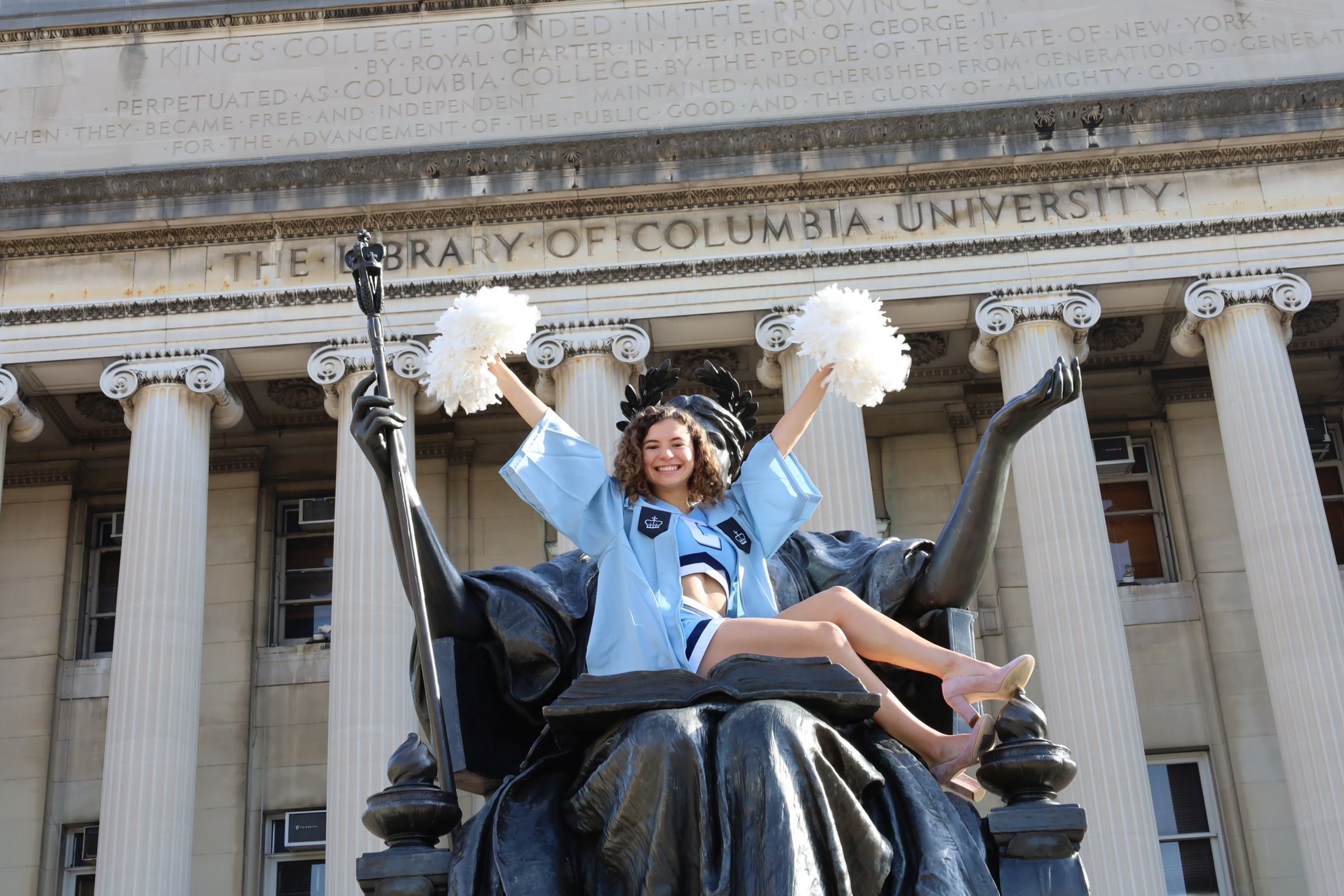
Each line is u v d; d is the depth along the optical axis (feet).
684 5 98.07
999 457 15.90
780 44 96.94
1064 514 82.64
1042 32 96.17
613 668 15.72
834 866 13.20
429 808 14.96
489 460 103.24
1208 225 89.30
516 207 90.74
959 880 13.66
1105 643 79.97
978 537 16.08
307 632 101.96
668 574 16.16
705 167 90.48
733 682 14.26
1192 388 102.17
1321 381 103.30
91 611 102.53
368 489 85.30
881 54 96.32
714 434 17.46
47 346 89.66
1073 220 89.97
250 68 97.76
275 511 104.06
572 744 14.71
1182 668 97.96
